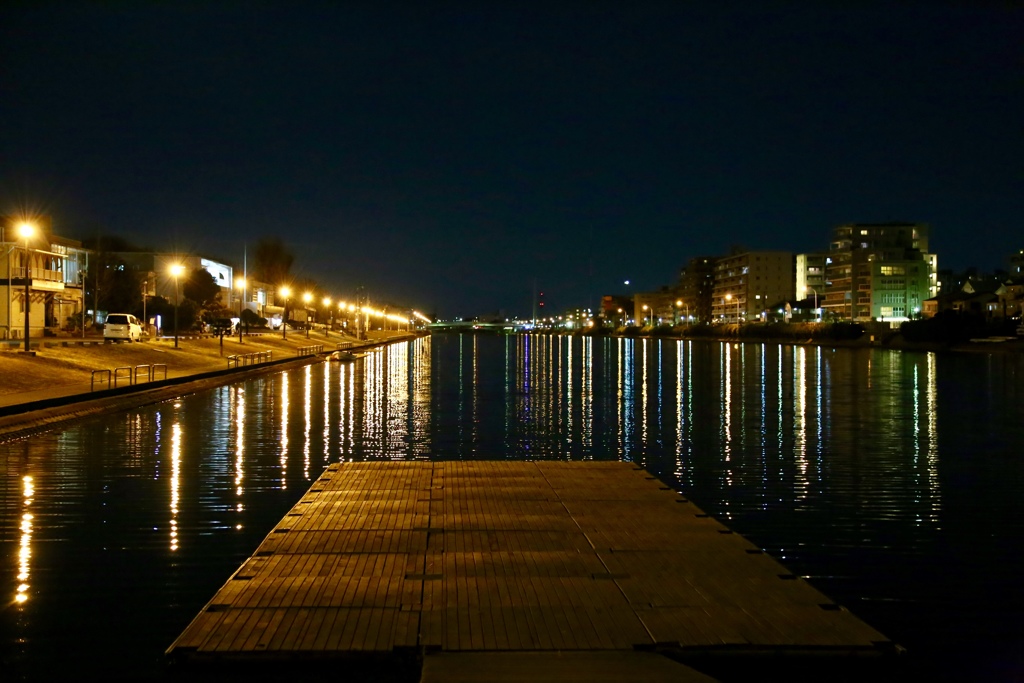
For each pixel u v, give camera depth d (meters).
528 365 59.91
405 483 13.70
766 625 7.58
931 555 10.45
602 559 9.34
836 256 141.38
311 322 124.38
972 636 7.91
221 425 23.17
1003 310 105.31
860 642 7.28
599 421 25.16
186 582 9.15
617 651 7.02
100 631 7.86
